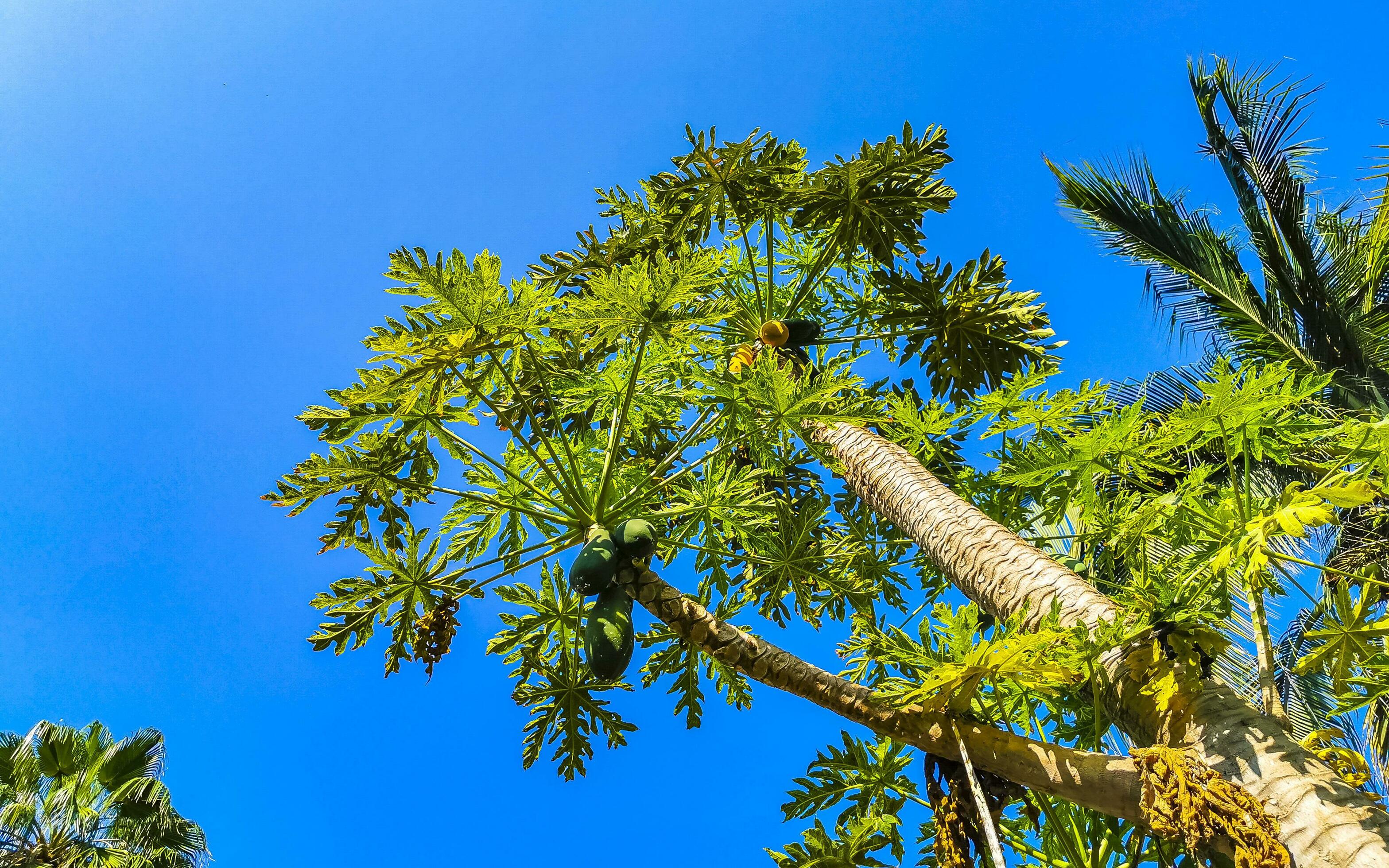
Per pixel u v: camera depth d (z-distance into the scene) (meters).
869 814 5.31
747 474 5.50
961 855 3.75
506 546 5.91
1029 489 5.37
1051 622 3.54
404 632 5.13
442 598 5.05
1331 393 8.89
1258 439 4.04
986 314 6.91
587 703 5.96
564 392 6.23
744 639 4.32
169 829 11.79
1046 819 5.25
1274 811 3.15
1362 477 3.46
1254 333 9.63
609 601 4.35
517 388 5.53
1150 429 4.32
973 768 3.80
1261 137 9.91
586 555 4.43
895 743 5.29
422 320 4.34
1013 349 7.03
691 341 4.73
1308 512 3.40
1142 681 3.69
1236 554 3.56
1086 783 3.59
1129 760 3.52
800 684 4.20
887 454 5.59
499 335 4.43
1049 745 3.75
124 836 11.38
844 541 6.75
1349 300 9.18
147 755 12.43
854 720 4.09
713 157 6.59
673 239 6.72
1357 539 7.04
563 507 5.09
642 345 4.74
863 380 4.99
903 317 7.07
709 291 5.07
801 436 5.50
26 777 11.41
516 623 5.78
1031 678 3.79
